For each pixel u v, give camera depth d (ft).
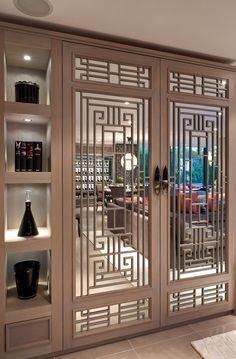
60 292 6.37
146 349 6.67
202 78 7.93
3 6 5.43
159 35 6.67
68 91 6.38
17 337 6.02
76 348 6.59
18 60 6.72
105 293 6.84
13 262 7.09
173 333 7.36
